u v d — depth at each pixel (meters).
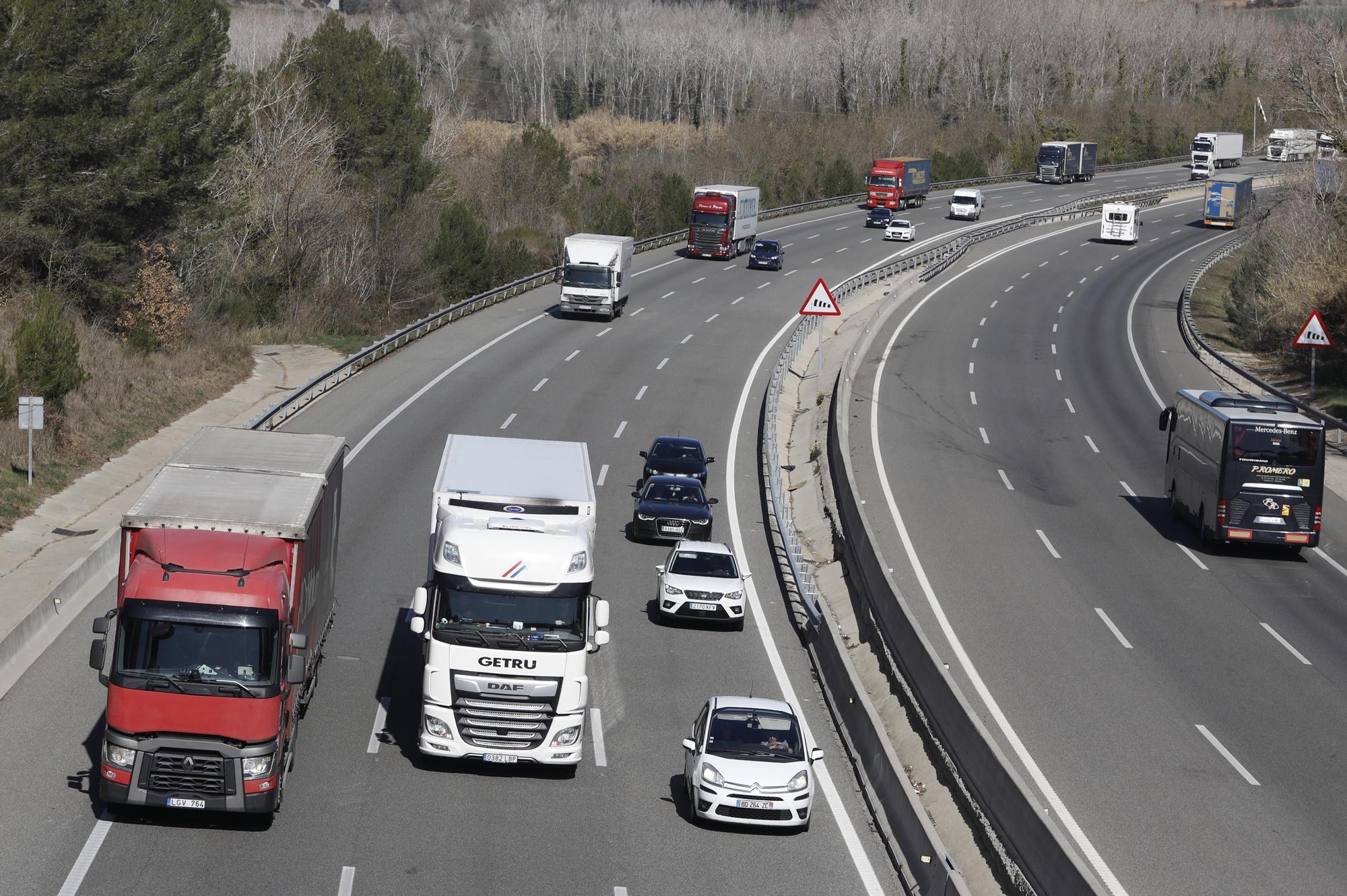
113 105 73.69
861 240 141.12
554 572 28.94
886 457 64.25
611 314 93.19
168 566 25.52
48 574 38.41
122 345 69.00
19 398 45.75
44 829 24.41
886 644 38.09
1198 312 111.62
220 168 94.06
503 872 24.31
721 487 57.97
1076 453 67.81
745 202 128.75
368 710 32.66
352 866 24.03
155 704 24.44
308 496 29.42
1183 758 32.50
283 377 73.81
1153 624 43.16
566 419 66.75
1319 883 26.23
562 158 159.12
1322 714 35.91
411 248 110.31
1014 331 100.69
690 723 33.38
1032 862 24.20
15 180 69.38
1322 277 92.56
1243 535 50.38
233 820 25.70
